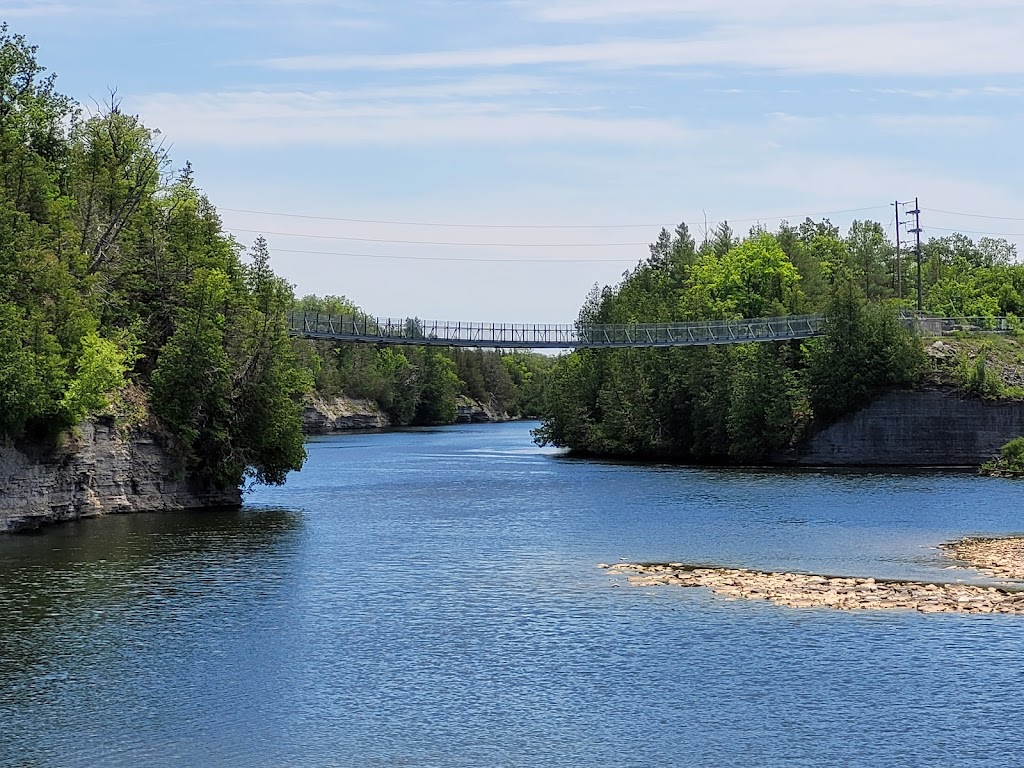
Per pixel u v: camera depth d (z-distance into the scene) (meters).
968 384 125.38
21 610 48.25
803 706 36.09
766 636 44.28
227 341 86.94
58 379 70.44
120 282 88.31
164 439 82.62
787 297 171.12
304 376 91.00
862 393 128.12
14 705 36.16
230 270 95.19
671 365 147.75
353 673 39.56
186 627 45.56
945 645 42.78
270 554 62.75
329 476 117.25
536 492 99.31
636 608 49.06
